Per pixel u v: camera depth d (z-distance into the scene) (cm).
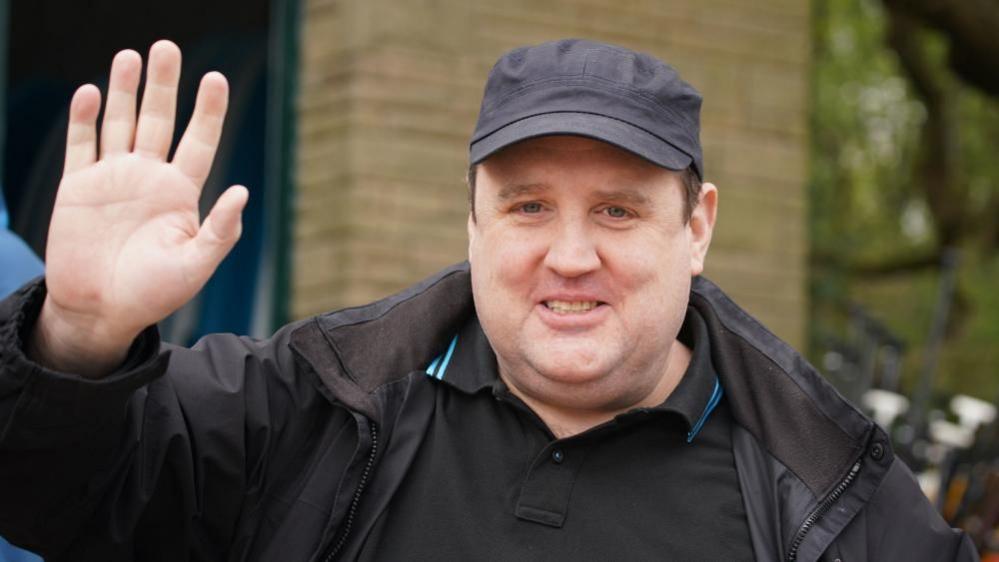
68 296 241
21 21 775
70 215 244
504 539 267
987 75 1297
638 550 267
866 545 276
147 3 777
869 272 1669
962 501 549
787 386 283
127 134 249
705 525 271
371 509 271
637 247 266
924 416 734
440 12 686
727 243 748
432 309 289
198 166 250
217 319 714
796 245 766
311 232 675
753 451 280
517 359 270
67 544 259
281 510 273
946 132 1606
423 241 675
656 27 737
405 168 673
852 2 1719
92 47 781
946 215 1625
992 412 739
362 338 286
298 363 280
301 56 686
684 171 273
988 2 1262
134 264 242
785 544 272
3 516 252
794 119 770
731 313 296
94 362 246
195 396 271
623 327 267
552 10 711
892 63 1777
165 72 250
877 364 855
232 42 761
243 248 720
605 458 274
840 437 278
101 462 250
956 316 1788
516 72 273
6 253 381
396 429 277
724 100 752
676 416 276
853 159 1902
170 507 267
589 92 268
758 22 763
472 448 276
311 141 680
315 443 278
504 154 267
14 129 764
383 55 671
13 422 239
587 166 264
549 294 266
